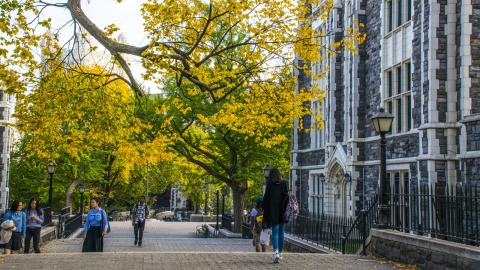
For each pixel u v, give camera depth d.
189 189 56.88
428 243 10.82
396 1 22.25
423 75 18.31
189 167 42.00
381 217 13.45
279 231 11.46
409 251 11.59
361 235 15.94
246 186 31.27
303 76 33.22
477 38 17.27
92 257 12.09
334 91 28.48
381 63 23.11
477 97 17.17
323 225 18.72
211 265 10.85
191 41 14.15
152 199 62.59
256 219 16.28
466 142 15.29
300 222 21.02
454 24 17.72
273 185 11.34
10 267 10.50
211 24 14.98
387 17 22.98
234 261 11.47
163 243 23.14
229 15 13.28
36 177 45.25
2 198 38.19
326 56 29.14
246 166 31.25
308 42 14.17
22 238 14.91
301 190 33.22
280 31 13.84
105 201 50.25
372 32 24.61
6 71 13.35
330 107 28.47
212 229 34.84
